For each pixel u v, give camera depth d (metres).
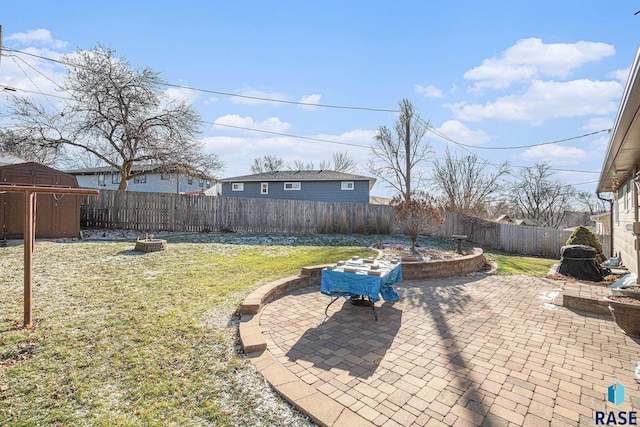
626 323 3.87
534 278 7.71
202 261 7.48
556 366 3.15
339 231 14.28
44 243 8.21
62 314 4.02
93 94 13.10
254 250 9.30
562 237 14.34
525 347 3.61
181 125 14.48
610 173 7.80
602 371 3.05
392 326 4.23
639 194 6.30
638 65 2.88
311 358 3.25
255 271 6.77
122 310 4.24
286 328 4.06
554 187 32.84
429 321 4.45
